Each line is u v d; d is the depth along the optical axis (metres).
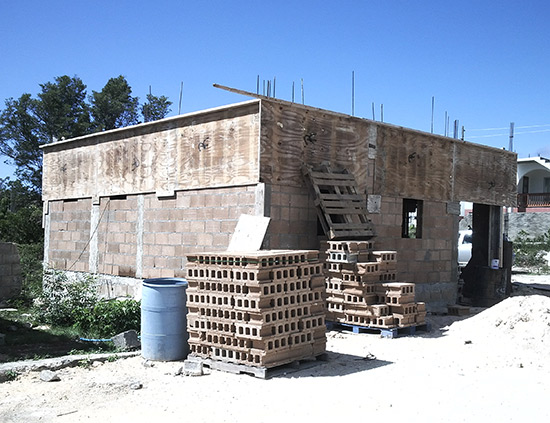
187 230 13.18
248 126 11.79
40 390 7.35
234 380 7.90
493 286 17.09
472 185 16.83
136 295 14.53
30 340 10.34
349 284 11.57
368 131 13.84
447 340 11.02
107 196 15.65
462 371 8.55
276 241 11.73
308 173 12.07
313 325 8.96
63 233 17.39
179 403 6.82
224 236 12.29
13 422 6.11
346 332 11.67
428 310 15.23
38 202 38.59
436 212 15.66
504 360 9.33
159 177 13.95
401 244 14.66
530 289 20.11
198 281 8.81
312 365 8.82
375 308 11.27
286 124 11.99
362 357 9.45
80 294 12.84
